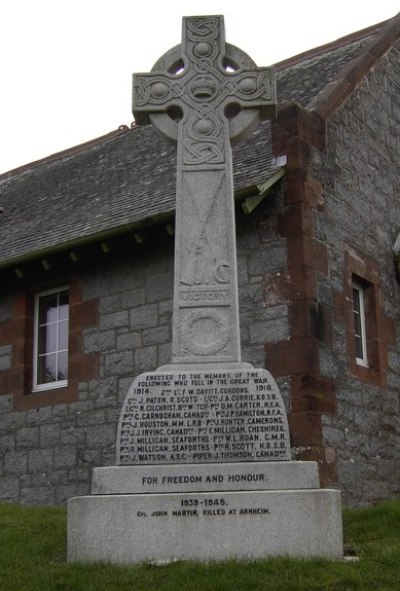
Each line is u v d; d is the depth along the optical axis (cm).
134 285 1258
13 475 1289
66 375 1323
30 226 1497
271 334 1105
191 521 638
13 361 1351
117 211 1309
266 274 1132
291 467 661
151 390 704
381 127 1402
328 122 1243
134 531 639
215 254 767
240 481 661
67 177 1722
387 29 1527
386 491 1156
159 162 1476
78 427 1247
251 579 571
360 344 1246
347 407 1123
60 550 718
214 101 815
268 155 1198
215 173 792
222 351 734
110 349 1253
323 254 1151
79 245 1260
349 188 1256
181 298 754
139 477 666
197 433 690
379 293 1275
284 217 1139
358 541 758
